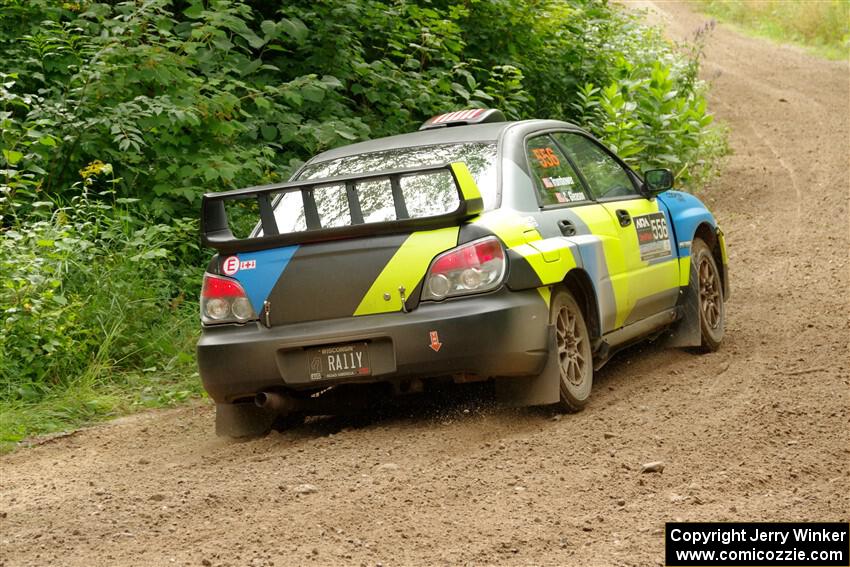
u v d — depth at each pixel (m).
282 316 7.24
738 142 25.67
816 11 48.34
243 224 11.84
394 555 5.11
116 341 10.08
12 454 7.91
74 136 11.55
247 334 7.30
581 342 7.73
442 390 8.31
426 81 15.33
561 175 8.21
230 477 6.67
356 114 14.84
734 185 20.33
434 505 5.82
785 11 51.72
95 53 12.02
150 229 10.96
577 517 5.54
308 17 14.46
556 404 7.57
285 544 5.32
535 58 18.95
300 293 7.20
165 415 8.89
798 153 23.55
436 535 5.36
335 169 8.21
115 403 9.15
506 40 18.23
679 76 23.09
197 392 9.48
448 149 8.01
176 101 11.84
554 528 5.39
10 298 9.58
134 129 11.42
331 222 7.55
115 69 11.74
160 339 10.23
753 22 53.47
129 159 11.84
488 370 7.02
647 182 9.19
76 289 10.28
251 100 13.68
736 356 9.16
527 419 7.50
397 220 7.05
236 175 12.37
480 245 7.02
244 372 7.26
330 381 7.15
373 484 6.22
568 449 6.71
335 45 14.50
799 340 9.55
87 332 9.83
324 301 7.16
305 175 8.29
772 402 7.48
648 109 18.28
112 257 10.62
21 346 9.42
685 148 18.92
